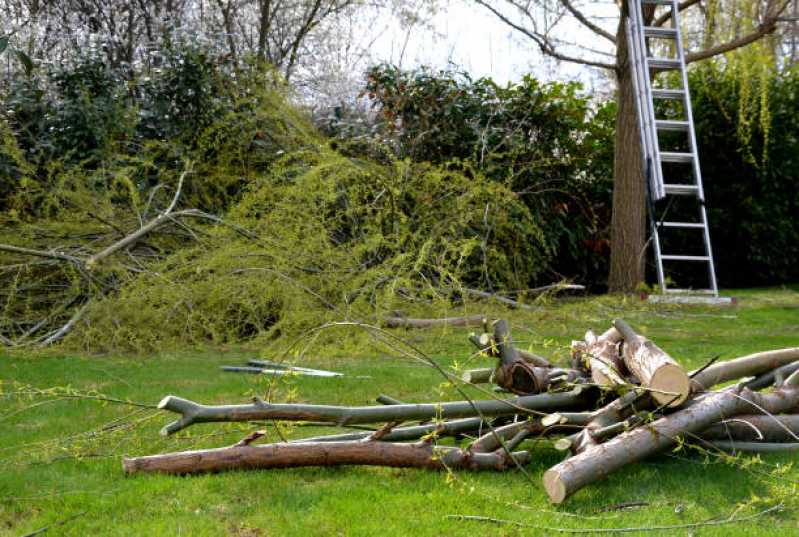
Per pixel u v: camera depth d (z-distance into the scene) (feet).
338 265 25.20
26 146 31.86
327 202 27.73
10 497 11.01
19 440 13.82
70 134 30.78
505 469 12.25
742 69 40.11
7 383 18.42
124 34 47.32
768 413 12.59
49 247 25.96
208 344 24.73
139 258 26.63
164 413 13.76
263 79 32.78
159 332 23.07
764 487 11.37
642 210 37.91
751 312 31.24
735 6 38.42
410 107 36.06
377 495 11.03
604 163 41.29
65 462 12.54
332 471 12.17
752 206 42.39
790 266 44.86
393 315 26.17
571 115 38.75
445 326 23.56
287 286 22.91
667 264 42.68
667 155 36.52
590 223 40.93
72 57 32.65
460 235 29.25
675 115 43.34
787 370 13.96
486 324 13.71
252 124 31.37
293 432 14.26
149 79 33.09
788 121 42.63
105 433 13.64
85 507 10.63
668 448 12.53
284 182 28.25
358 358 22.03
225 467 12.03
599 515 10.44
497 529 9.91
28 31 44.27
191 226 26.00
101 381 19.03
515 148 35.22
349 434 13.12
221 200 31.53
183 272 24.39
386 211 27.50
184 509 10.50
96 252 25.81
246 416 11.93
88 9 46.26
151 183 31.71
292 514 10.31
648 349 12.64
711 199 43.11
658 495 11.12
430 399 16.60
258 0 50.67
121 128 31.30
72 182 27.73
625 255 37.76
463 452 12.14
